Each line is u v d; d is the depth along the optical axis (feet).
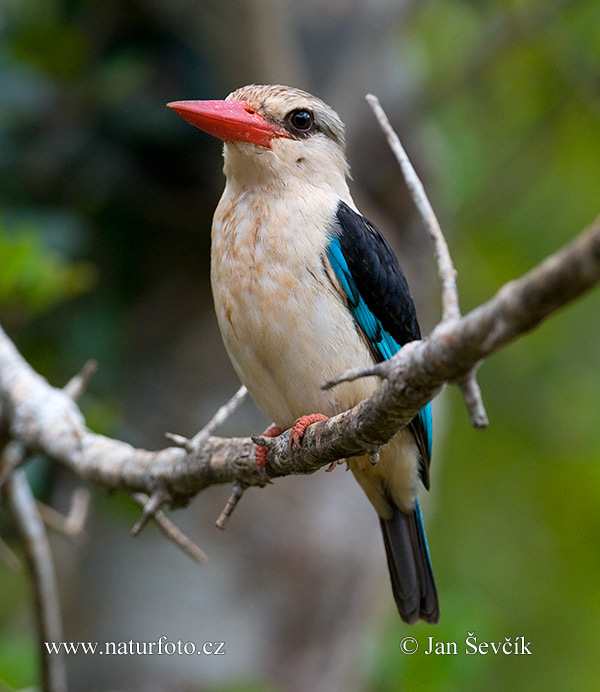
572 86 47.91
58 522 24.84
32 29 34.78
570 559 47.91
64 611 35.24
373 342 23.41
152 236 36.83
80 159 35.32
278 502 35.88
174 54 36.19
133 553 34.96
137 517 32.04
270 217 22.35
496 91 50.85
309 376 22.06
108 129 35.70
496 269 48.29
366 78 39.37
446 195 45.01
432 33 50.29
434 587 25.39
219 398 36.19
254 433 36.06
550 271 11.78
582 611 46.75
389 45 41.19
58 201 35.32
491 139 51.29
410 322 24.61
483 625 37.32
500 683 44.98
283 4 34.73
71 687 33.96
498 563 47.83
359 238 22.97
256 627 34.53
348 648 36.42
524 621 46.60
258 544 35.29
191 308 36.81
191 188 36.70
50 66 34.86
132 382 36.04
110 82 34.86
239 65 34.73
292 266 21.88
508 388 49.57
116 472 22.40
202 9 33.99
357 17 39.19
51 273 28.48
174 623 34.01
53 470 34.30
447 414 45.83
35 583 24.95
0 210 34.12
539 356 49.01
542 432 49.29
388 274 23.71
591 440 48.67
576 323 49.34
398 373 15.07
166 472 21.38
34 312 29.37
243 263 22.08
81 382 24.79
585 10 47.01
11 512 24.41
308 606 35.37
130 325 36.27
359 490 37.47
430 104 43.52
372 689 35.99
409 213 41.09
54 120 35.22
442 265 14.82
